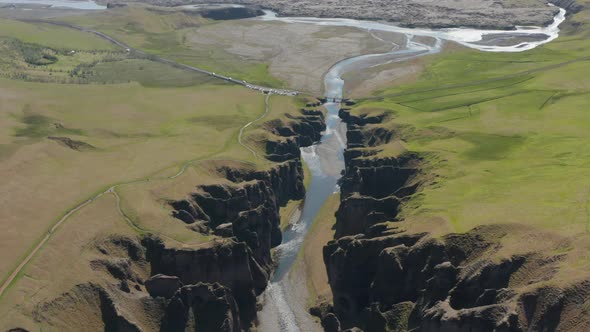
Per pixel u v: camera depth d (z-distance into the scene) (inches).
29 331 6624.0
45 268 7470.5
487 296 6771.7
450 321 6589.6
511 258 6983.3
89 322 7081.7
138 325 7160.4
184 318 7431.1
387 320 7406.5
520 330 6299.2
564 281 6432.1
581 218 7381.9
